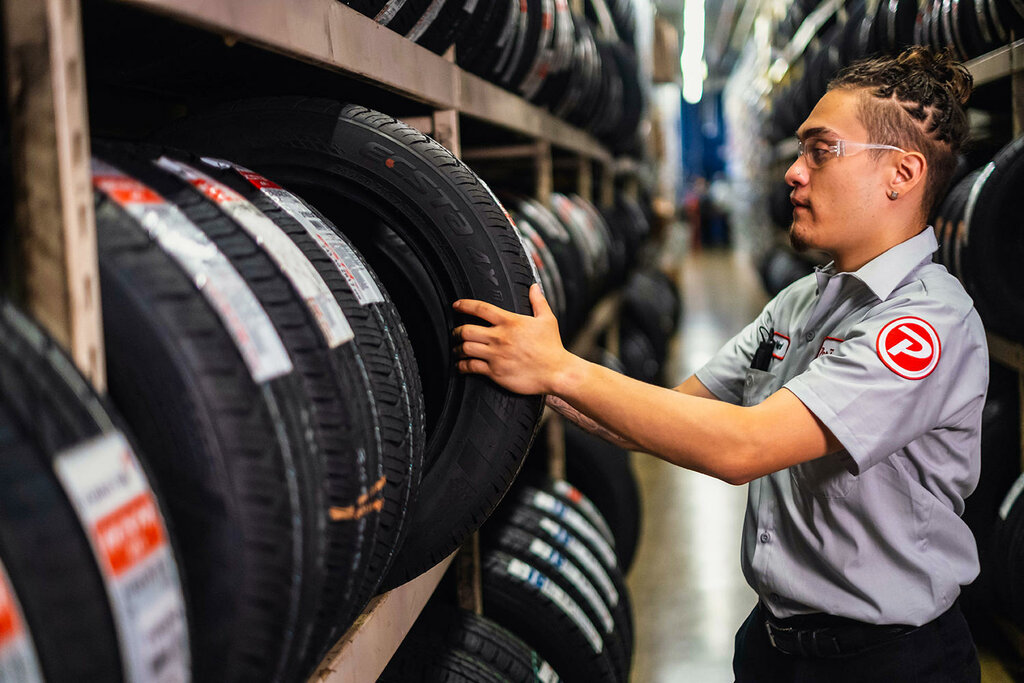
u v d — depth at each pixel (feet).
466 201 3.99
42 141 2.02
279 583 2.31
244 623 2.27
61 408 1.74
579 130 11.56
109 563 1.75
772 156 24.67
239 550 2.21
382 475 2.98
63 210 2.02
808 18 16.58
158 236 2.31
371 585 3.28
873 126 4.14
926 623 4.47
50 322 2.06
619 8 16.83
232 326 2.31
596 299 11.83
